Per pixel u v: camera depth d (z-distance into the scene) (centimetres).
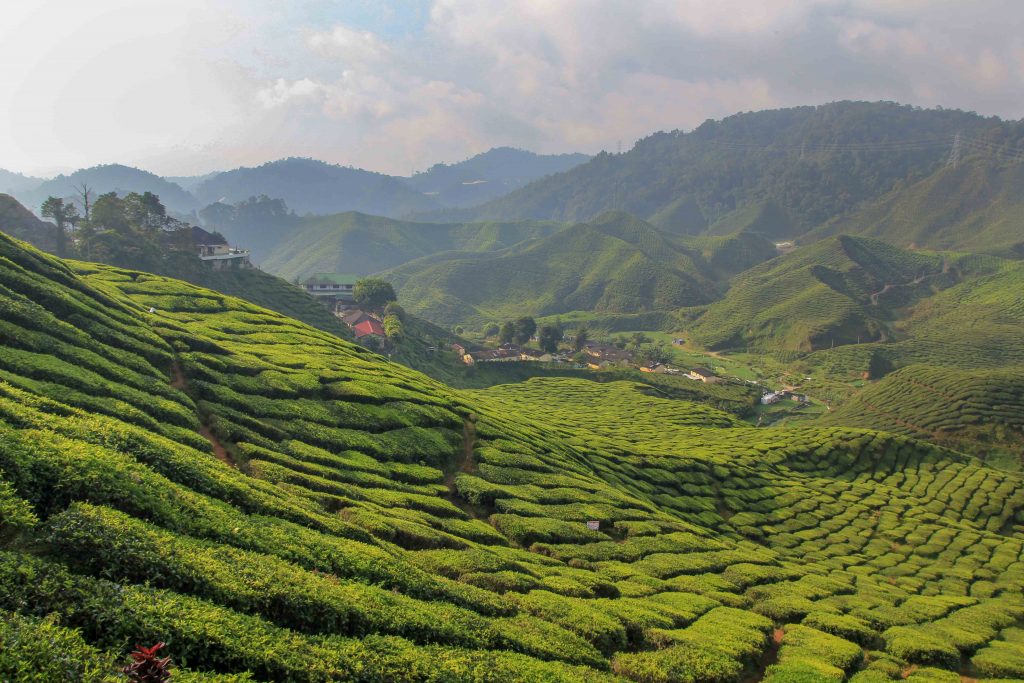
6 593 2055
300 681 2323
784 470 11706
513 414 10431
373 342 17688
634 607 4494
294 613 2731
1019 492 11738
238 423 5538
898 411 17925
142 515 2897
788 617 5347
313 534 3612
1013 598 7694
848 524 9662
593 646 3716
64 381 4578
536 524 5719
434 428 7038
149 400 4969
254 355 7312
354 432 6253
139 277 9069
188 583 2559
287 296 17312
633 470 9238
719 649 4122
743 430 14612
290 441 5591
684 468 9962
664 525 6756
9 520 2388
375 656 2647
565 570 4938
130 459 3281
